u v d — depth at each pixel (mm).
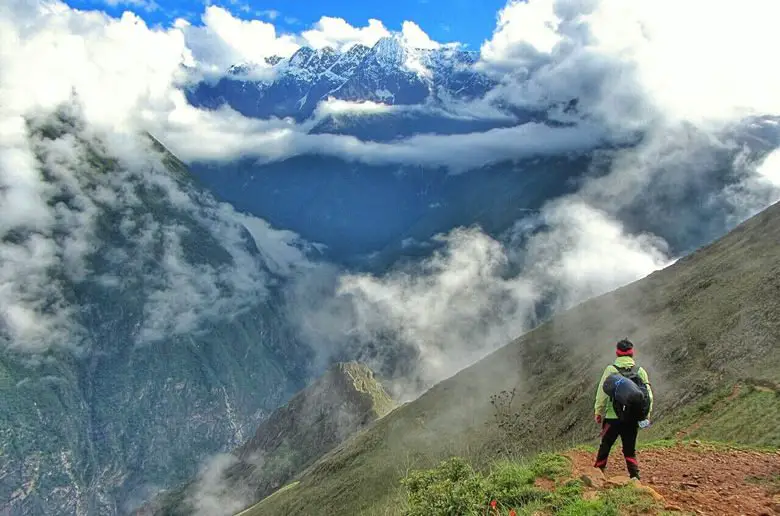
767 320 51625
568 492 12680
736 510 11664
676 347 60812
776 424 32781
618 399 12938
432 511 13672
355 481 82375
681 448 19969
